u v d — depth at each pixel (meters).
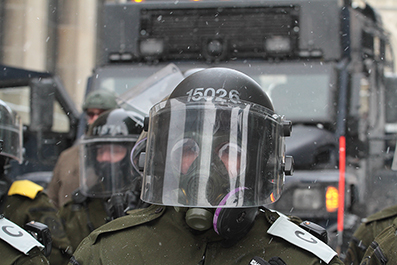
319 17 5.44
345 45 5.46
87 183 3.17
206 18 5.60
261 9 5.50
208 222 1.79
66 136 5.89
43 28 12.50
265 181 1.90
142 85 3.33
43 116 4.94
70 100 6.01
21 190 2.99
